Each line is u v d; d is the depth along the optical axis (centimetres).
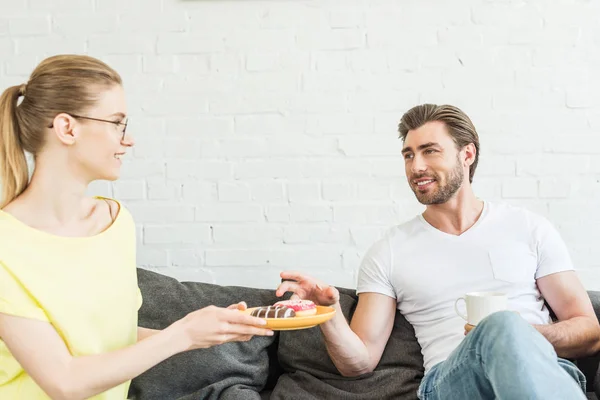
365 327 198
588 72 234
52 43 245
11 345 124
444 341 192
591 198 235
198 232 243
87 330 131
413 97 238
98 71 135
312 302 167
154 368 197
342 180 240
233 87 242
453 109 204
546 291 198
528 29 236
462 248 199
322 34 240
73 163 134
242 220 243
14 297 124
